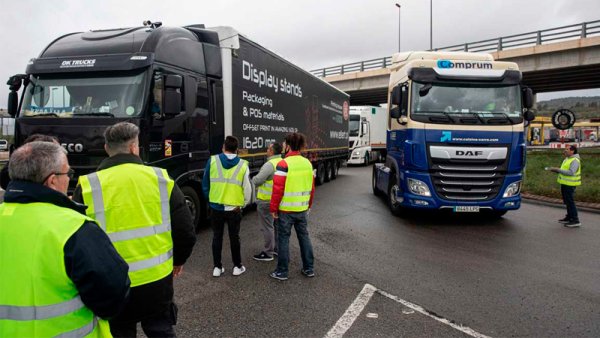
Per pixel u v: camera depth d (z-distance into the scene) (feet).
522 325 12.73
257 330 12.19
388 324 12.69
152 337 8.81
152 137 20.15
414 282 16.48
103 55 20.80
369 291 15.40
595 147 149.89
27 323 5.40
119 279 5.87
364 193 43.24
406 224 27.66
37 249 5.44
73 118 19.71
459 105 26.50
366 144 84.74
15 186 5.72
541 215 31.65
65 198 5.96
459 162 25.90
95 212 7.88
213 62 25.07
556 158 81.76
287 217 16.49
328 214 31.27
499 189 26.27
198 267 18.11
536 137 178.40
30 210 5.62
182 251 9.06
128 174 8.19
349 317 13.12
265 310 13.62
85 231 5.71
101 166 8.39
